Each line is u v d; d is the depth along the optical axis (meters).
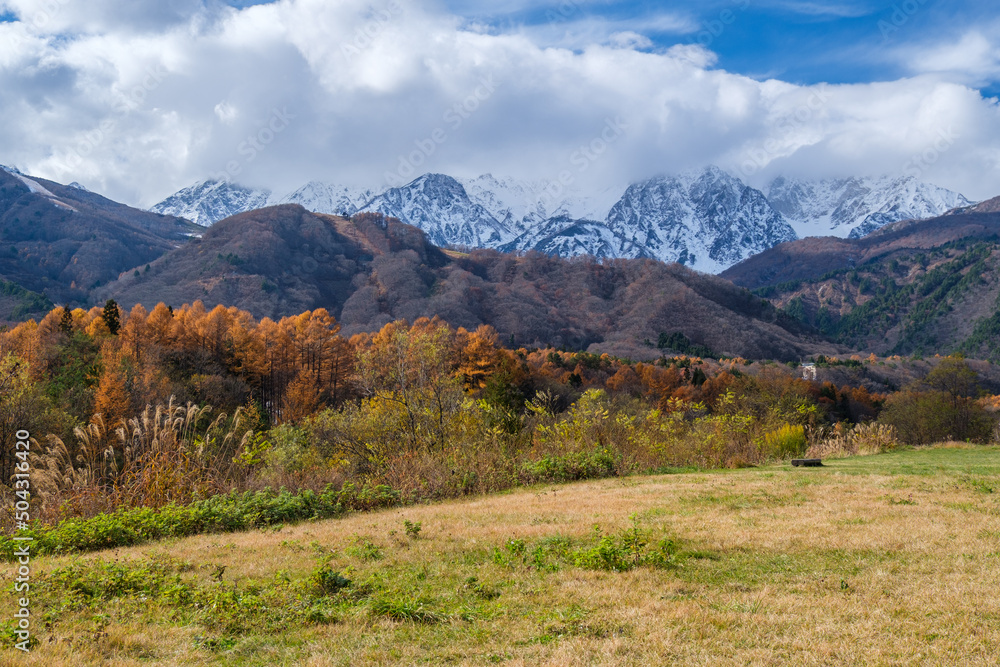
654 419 20.64
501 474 16.31
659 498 11.97
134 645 5.48
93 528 10.98
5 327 73.94
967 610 5.40
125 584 7.29
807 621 5.36
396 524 10.95
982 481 12.24
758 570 6.89
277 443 20.19
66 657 5.18
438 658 5.00
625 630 5.34
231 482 14.68
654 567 7.14
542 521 10.30
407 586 6.92
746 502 11.06
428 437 18.41
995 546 7.28
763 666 4.59
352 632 5.59
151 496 13.42
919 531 8.12
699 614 5.57
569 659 4.77
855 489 11.96
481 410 19.55
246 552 9.21
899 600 5.73
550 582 6.81
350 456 18.02
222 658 5.18
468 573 7.38
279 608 6.26
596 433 19.94
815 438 23.91
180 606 6.53
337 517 12.93
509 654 4.99
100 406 33.19
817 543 7.76
